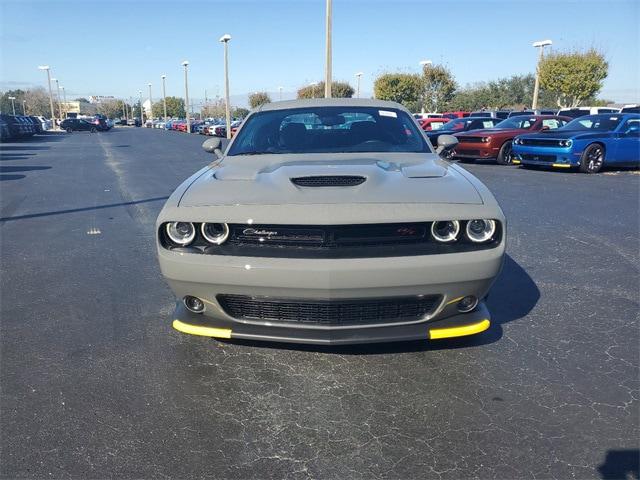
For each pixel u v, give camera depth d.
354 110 4.16
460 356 3.04
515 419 2.44
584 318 3.60
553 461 2.14
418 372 2.87
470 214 2.56
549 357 3.03
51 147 24.67
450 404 2.56
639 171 12.44
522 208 7.56
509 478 2.05
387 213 2.52
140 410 2.54
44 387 2.76
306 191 2.71
